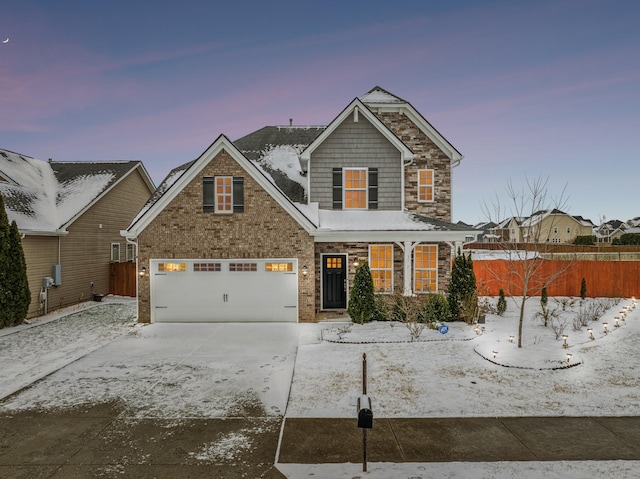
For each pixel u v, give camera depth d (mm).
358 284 13453
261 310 14023
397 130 16391
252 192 13867
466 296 13398
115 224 21609
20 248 14031
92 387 8133
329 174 15297
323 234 14008
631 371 8570
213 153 13758
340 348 10609
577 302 17250
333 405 7195
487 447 5738
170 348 10891
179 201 13906
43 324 14164
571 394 7492
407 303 13602
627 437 5980
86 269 19016
